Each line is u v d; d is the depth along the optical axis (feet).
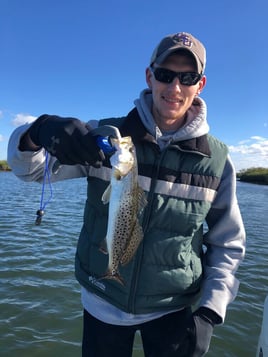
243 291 7.59
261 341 3.59
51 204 21.36
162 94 2.72
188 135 2.79
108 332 2.84
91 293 2.91
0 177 57.06
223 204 3.00
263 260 10.28
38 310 6.24
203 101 2.97
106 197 2.34
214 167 2.87
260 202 33.58
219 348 5.37
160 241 2.70
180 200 2.76
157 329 2.83
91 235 2.89
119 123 2.99
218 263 3.04
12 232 12.27
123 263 2.48
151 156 2.76
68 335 5.56
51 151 2.33
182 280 2.78
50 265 8.63
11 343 5.24
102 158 2.35
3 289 7.02
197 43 2.72
